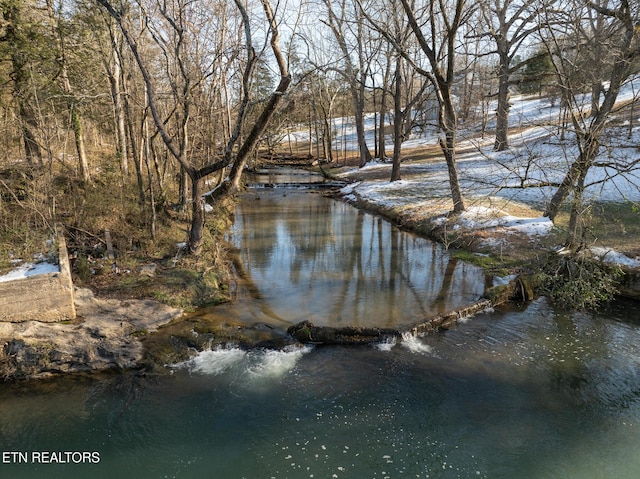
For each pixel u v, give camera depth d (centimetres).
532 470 541
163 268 1062
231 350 807
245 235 1616
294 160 4381
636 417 633
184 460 567
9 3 1089
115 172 1541
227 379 726
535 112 3841
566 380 718
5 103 1241
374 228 1702
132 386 713
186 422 632
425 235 1562
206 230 1409
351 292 1052
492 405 660
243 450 581
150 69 1523
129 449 587
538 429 611
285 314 933
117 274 1002
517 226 1358
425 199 1923
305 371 745
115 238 1141
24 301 800
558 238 1200
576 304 962
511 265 1158
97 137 2259
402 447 580
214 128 1727
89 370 756
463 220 1492
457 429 612
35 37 1166
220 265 1177
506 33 2433
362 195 2272
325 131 4447
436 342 836
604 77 1205
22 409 665
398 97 2320
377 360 775
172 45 1348
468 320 927
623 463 552
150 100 1002
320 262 1289
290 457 567
